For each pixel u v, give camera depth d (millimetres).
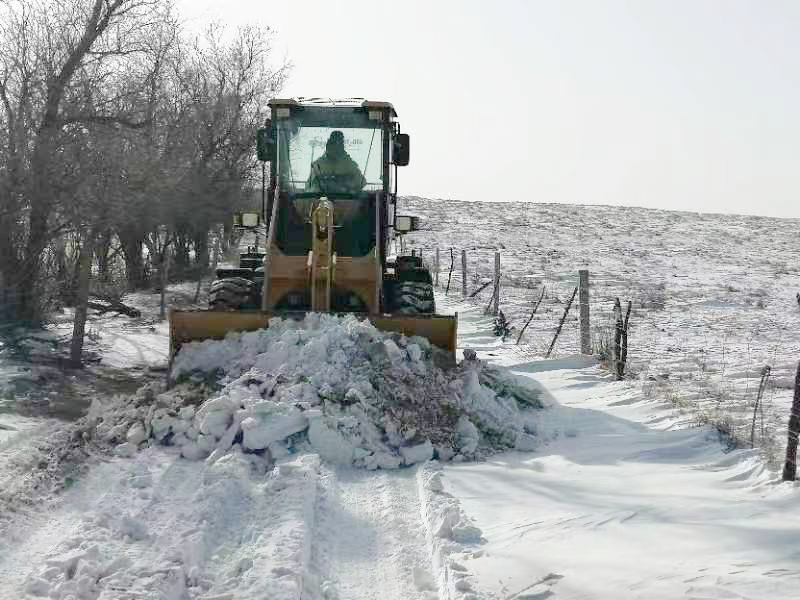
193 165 18328
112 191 12727
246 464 6148
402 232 10367
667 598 3859
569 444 7438
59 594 3988
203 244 23344
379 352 7727
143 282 21094
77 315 10609
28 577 4176
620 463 6676
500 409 7895
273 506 5293
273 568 4273
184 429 6859
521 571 4348
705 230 53812
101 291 16328
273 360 7617
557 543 4777
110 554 4453
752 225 59688
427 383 7695
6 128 12172
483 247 37688
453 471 6523
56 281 13328
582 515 5266
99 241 15328
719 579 4020
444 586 4262
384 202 9914
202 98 21844
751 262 37750
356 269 9039
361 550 4824
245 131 22656
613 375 10820
